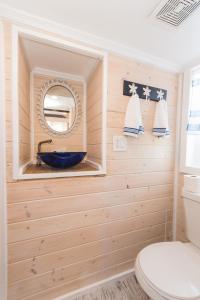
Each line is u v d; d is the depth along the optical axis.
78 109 1.76
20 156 1.11
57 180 1.15
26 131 1.37
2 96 0.98
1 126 0.98
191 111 1.54
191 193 1.27
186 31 1.12
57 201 1.15
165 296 0.81
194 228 1.25
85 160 1.74
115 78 1.32
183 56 1.43
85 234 1.26
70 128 1.72
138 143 1.46
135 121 1.32
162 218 1.62
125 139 1.39
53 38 1.09
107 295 1.28
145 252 1.11
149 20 1.02
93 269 1.31
